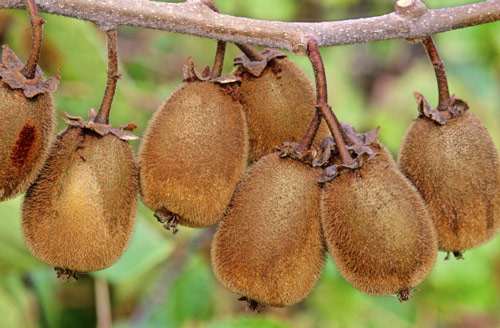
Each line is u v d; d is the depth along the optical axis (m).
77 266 0.75
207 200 0.75
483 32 1.25
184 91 0.77
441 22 0.78
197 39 1.14
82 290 0.96
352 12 1.30
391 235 0.74
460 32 1.26
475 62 1.31
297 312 1.09
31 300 0.95
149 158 0.76
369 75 1.36
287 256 0.75
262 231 0.75
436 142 0.79
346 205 0.75
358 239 0.75
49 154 0.75
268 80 0.79
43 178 0.75
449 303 1.14
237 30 0.77
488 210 0.78
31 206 0.75
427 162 0.78
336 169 0.76
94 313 0.96
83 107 0.97
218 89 0.77
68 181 0.74
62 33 0.94
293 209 0.75
